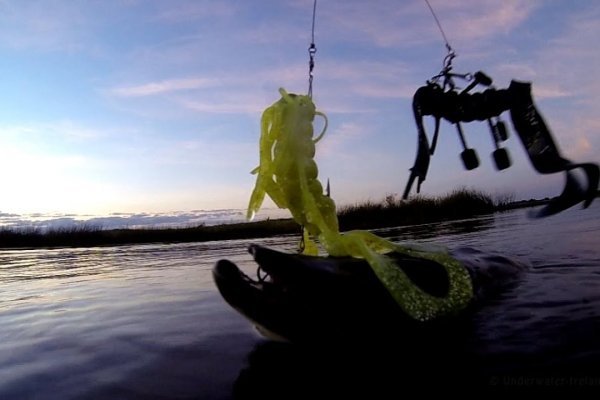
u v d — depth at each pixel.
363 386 2.45
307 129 2.87
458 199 24.91
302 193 2.83
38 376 2.96
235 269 2.51
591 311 3.49
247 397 2.39
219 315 4.43
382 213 23.78
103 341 3.73
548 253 6.44
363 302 2.62
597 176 2.98
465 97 3.24
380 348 2.71
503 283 4.30
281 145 2.83
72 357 3.35
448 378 2.48
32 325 4.56
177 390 2.55
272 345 2.98
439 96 3.22
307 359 2.73
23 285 7.88
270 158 2.88
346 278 2.59
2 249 21.95
